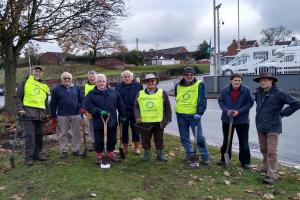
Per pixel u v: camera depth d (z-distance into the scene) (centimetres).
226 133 469
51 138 623
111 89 476
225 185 397
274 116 411
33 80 482
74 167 450
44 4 860
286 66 2052
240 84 461
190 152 483
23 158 505
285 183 405
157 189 383
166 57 6556
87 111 476
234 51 5234
